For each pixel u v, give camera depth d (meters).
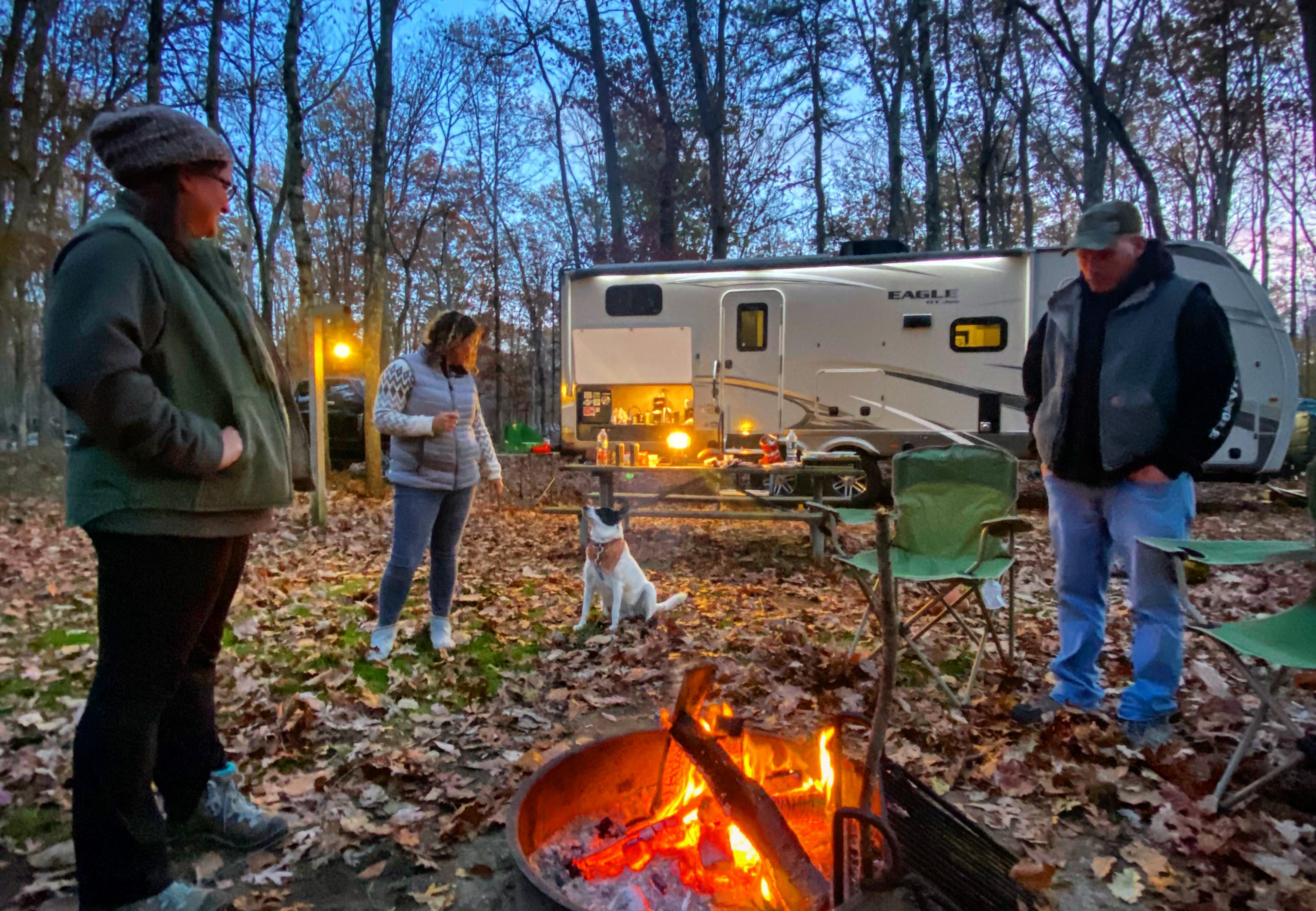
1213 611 4.85
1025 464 9.19
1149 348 2.89
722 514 6.38
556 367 22.64
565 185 23.67
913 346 9.16
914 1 15.70
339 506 9.31
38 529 7.64
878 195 25.56
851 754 2.87
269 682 3.62
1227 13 14.75
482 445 4.09
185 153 1.79
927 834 1.75
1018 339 8.87
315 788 2.66
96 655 3.96
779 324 9.48
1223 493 11.18
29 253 11.49
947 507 4.01
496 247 26.19
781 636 4.31
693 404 9.71
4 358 13.92
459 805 2.60
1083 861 2.30
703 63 15.12
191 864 2.22
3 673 3.69
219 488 1.81
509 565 6.47
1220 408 2.81
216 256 1.96
